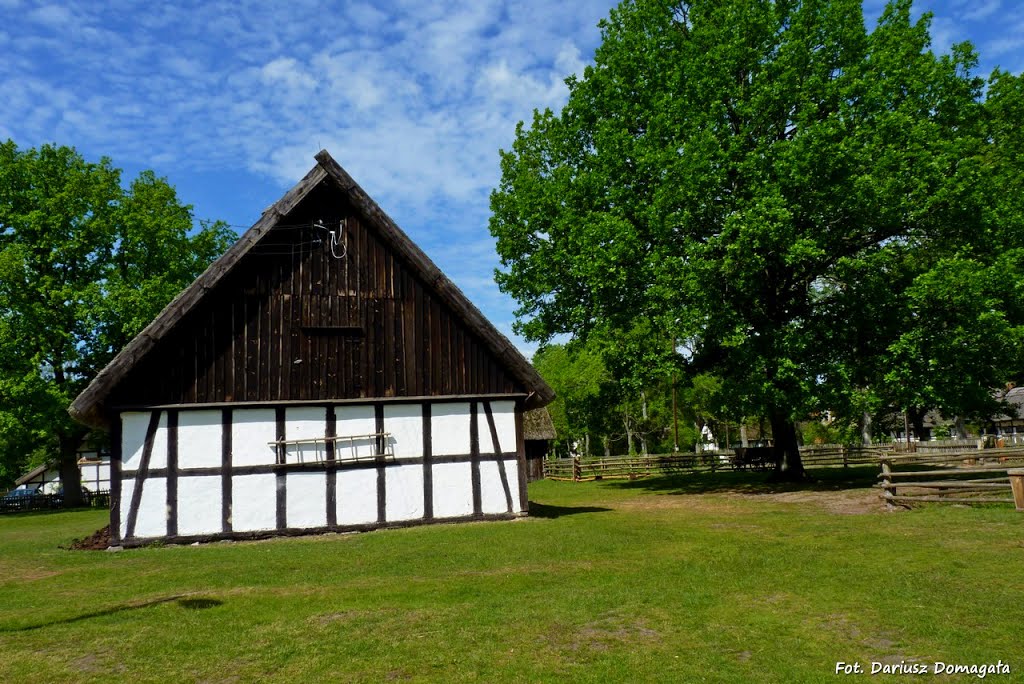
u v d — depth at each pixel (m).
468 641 6.70
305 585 9.38
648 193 22.42
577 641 6.64
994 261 19.19
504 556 11.05
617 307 21.78
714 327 19.72
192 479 14.07
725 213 20.62
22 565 11.98
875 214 19.11
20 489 47.62
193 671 6.12
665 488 25.03
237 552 12.41
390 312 15.65
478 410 15.80
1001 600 7.30
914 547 10.32
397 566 10.51
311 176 15.34
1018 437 45.09
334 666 6.14
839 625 6.86
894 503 15.06
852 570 9.07
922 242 21.81
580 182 22.50
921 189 18.73
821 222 19.73
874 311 20.03
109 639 7.07
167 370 14.26
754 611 7.45
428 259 15.66
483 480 15.56
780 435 24.64
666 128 21.34
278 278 15.12
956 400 19.25
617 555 10.94
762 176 19.66
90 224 32.59
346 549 12.19
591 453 58.41
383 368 15.40
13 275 30.03
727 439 55.22
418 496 15.15
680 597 8.09
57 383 32.50
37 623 7.79
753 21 20.97
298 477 14.55
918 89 19.84
